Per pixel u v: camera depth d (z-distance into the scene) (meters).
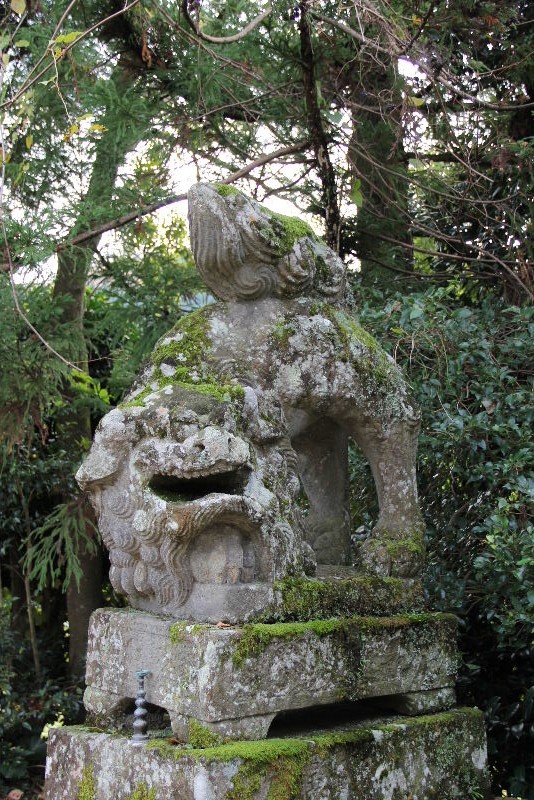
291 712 2.89
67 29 4.68
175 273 5.52
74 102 5.07
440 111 4.97
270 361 2.82
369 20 4.07
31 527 6.21
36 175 5.26
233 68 4.95
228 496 2.46
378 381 3.03
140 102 4.82
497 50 4.90
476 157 4.77
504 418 3.79
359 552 3.07
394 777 2.71
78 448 6.12
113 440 2.63
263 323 2.86
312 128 4.44
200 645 2.41
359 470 4.10
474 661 4.05
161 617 2.62
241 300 2.87
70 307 5.81
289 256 2.88
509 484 3.52
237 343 2.83
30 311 5.06
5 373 4.95
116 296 5.62
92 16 4.97
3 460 5.55
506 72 4.84
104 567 6.42
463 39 4.73
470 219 5.20
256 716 2.46
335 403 2.95
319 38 4.58
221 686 2.39
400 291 5.12
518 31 4.90
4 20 4.64
